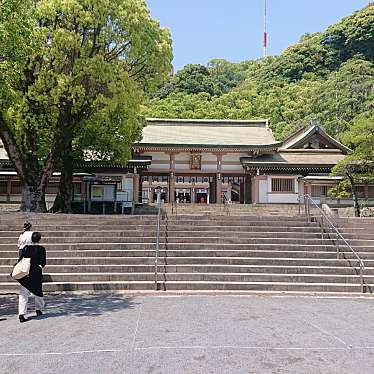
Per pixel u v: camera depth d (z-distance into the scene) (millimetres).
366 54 87062
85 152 26844
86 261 12117
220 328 7250
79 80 19312
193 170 34656
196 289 10984
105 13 19219
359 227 15688
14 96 12969
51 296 10297
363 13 88438
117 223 15422
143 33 20609
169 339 6578
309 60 89188
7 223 15367
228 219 16125
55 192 29531
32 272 8148
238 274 11461
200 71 86250
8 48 11164
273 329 7211
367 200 30922
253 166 32750
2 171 29578
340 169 27031
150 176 35969
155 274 11047
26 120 19094
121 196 30359
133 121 21641
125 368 5336
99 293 10586
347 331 7152
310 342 6480
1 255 12625
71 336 6816
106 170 30766
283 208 27484
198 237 13805
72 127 20625
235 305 9242
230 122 40906
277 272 11875
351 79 65000
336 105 60750
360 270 11180
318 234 14430
